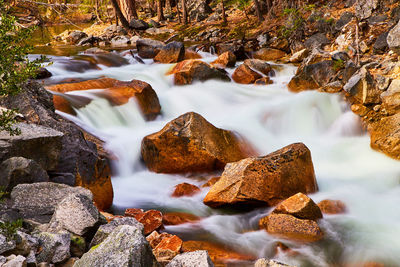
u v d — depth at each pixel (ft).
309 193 25.44
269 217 22.18
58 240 14.24
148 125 37.42
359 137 36.42
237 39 65.77
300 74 44.45
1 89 16.65
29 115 23.43
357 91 37.88
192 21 92.73
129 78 49.57
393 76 38.06
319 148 34.78
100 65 57.82
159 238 19.39
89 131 32.89
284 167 24.41
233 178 24.11
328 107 39.14
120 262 11.98
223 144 29.71
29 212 16.81
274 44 62.64
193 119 29.17
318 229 21.18
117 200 25.79
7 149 19.10
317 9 62.75
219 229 22.25
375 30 48.98
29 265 13.10
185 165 29.01
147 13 109.09
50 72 50.16
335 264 19.17
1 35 16.43
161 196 26.48
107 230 15.26
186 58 61.72
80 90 38.70
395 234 21.63
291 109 39.63
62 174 21.44
